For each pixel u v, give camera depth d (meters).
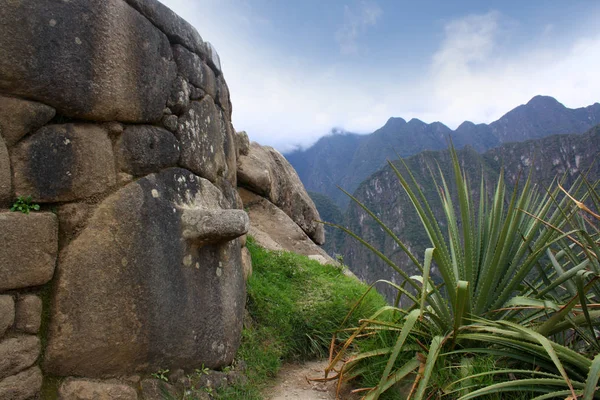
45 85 2.10
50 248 2.14
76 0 2.20
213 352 2.95
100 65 2.30
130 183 2.50
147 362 2.50
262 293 4.20
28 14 2.03
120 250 2.37
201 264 2.90
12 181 2.05
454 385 2.60
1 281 1.96
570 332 2.99
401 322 3.37
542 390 2.31
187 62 3.08
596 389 2.15
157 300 2.52
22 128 2.07
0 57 1.96
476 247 3.18
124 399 2.31
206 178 3.32
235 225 2.81
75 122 2.29
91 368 2.26
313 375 3.60
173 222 2.71
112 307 2.30
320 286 4.93
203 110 3.32
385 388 2.71
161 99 2.76
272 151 8.72
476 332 2.84
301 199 8.74
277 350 3.73
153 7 2.71
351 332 4.19
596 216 2.20
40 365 2.12
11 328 2.03
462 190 2.98
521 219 3.14
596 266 2.47
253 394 3.06
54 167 2.18
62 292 2.16
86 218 2.28
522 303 2.76
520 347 2.55
